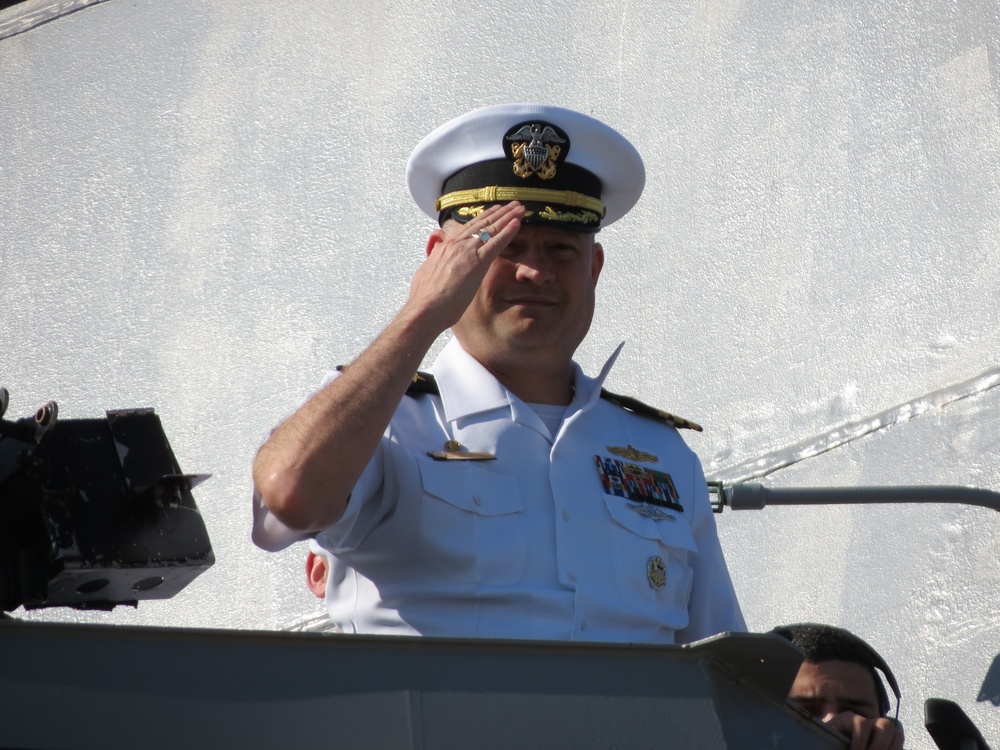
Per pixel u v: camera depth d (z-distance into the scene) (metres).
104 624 5.51
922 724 13.12
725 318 15.80
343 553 8.54
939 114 15.51
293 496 7.59
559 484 8.86
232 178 18.50
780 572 14.41
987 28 15.57
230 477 17.00
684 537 9.22
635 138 16.94
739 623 9.56
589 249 9.45
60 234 19.05
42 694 5.34
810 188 15.86
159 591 6.86
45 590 6.50
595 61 17.41
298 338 17.39
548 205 9.34
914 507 14.05
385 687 5.87
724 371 15.59
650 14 17.33
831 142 15.92
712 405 15.52
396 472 8.58
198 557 6.72
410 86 18.09
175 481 6.79
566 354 9.25
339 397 7.83
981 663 13.09
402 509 8.52
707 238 16.20
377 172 17.83
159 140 19.02
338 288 17.44
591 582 8.62
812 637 9.76
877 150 15.68
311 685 5.75
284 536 8.18
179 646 5.61
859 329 15.12
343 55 18.56
